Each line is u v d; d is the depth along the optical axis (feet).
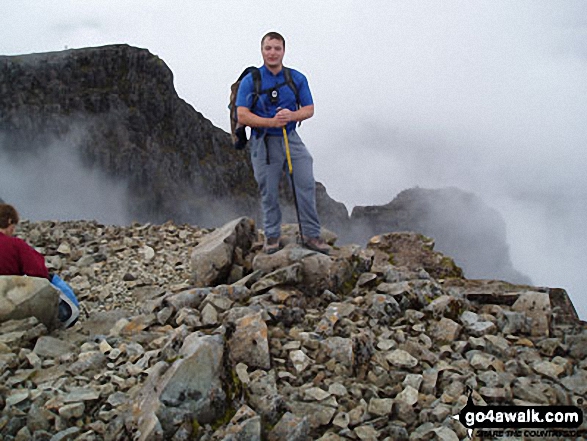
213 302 17.49
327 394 13.10
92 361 14.48
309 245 21.85
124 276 25.46
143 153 540.52
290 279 19.06
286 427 11.66
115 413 12.00
